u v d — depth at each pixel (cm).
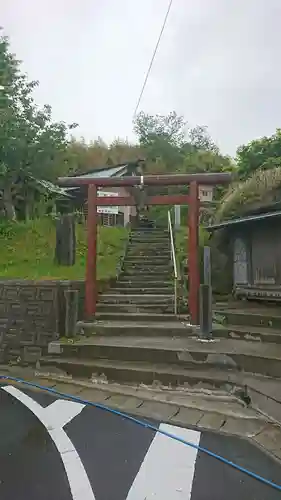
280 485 312
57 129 1755
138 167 2209
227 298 1013
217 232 1127
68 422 445
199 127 3666
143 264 1127
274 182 991
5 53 1573
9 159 1480
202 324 685
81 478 325
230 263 1076
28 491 306
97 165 3025
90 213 789
